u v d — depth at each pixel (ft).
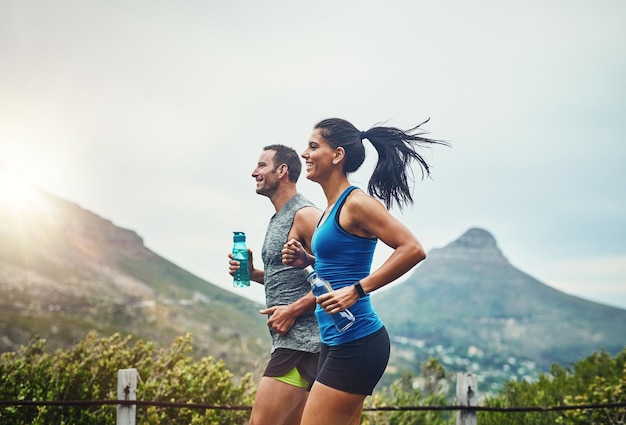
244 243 10.80
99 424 13.85
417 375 21.20
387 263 7.55
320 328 8.27
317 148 8.48
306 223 10.14
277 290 10.18
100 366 15.10
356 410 8.26
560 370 22.59
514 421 17.84
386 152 8.56
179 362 15.92
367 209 7.77
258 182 10.63
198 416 14.29
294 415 10.00
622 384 16.61
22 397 13.24
